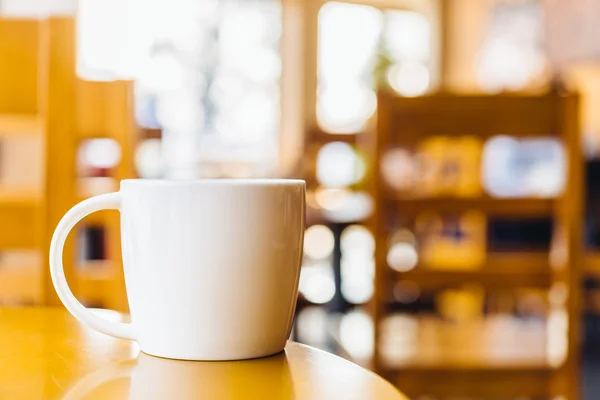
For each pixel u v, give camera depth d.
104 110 1.12
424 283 1.65
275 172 5.39
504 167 4.86
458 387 1.65
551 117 1.63
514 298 3.49
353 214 3.25
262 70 6.46
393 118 1.64
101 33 5.45
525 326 2.06
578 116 1.62
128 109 1.13
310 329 3.44
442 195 1.64
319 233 4.63
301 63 6.57
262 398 0.57
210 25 6.23
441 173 3.12
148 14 5.73
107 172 2.31
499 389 1.65
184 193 0.63
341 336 3.09
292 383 0.60
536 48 5.31
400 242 3.66
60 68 1.08
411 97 1.63
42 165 1.08
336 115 6.71
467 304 3.74
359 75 6.74
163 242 0.63
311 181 4.14
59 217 1.08
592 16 4.49
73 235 1.09
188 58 6.15
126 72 5.59
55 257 0.65
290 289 0.66
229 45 6.32
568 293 1.64
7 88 1.12
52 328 0.73
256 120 6.45
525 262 1.66
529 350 1.75
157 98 6.05
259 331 0.65
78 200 1.09
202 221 0.63
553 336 1.89
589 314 3.38
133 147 1.14
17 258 2.49
